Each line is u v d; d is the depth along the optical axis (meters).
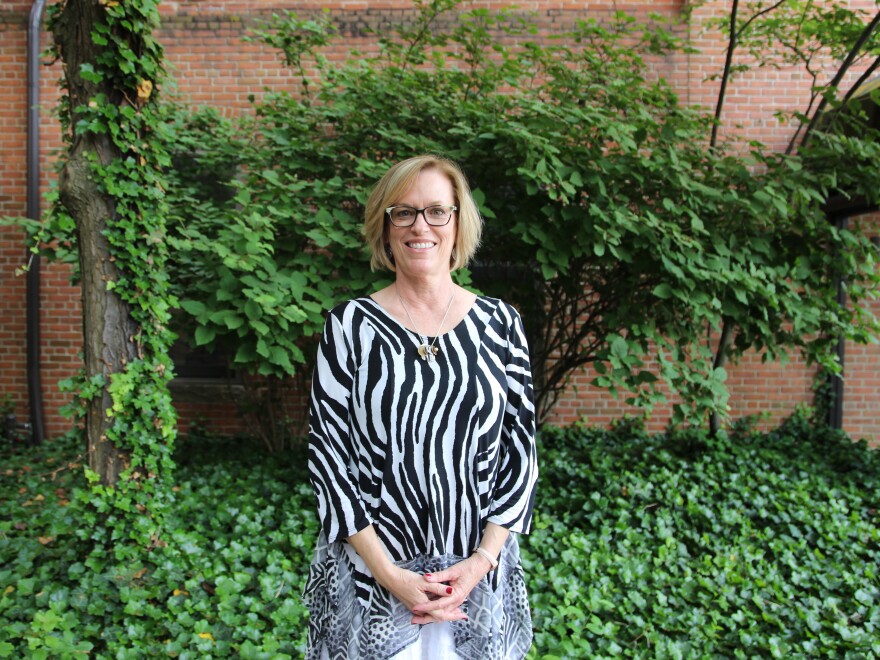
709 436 5.61
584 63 5.18
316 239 3.97
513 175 4.40
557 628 2.92
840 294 6.41
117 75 3.23
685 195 4.25
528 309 5.36
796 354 6.54
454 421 1.59
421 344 1.62
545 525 4.02
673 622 3.08
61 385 3.29
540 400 5.66
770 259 4.57
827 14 5.09
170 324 4.54
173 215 4.15
